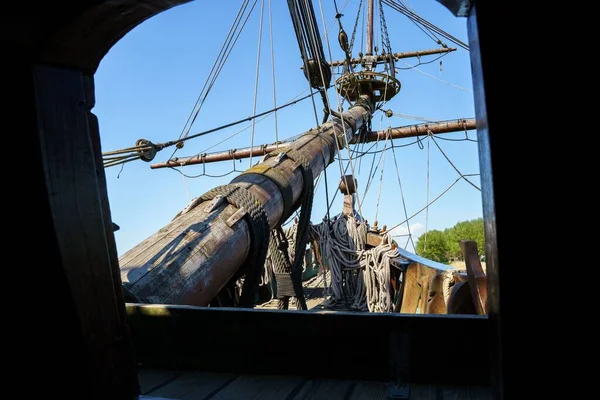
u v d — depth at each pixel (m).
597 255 0.97
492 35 0.93
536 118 0.95
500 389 1.11
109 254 1.48
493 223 1.03
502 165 0.97
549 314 1.01
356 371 2.14
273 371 2.24
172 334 2.35
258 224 4.27
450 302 4.18
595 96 0.92
